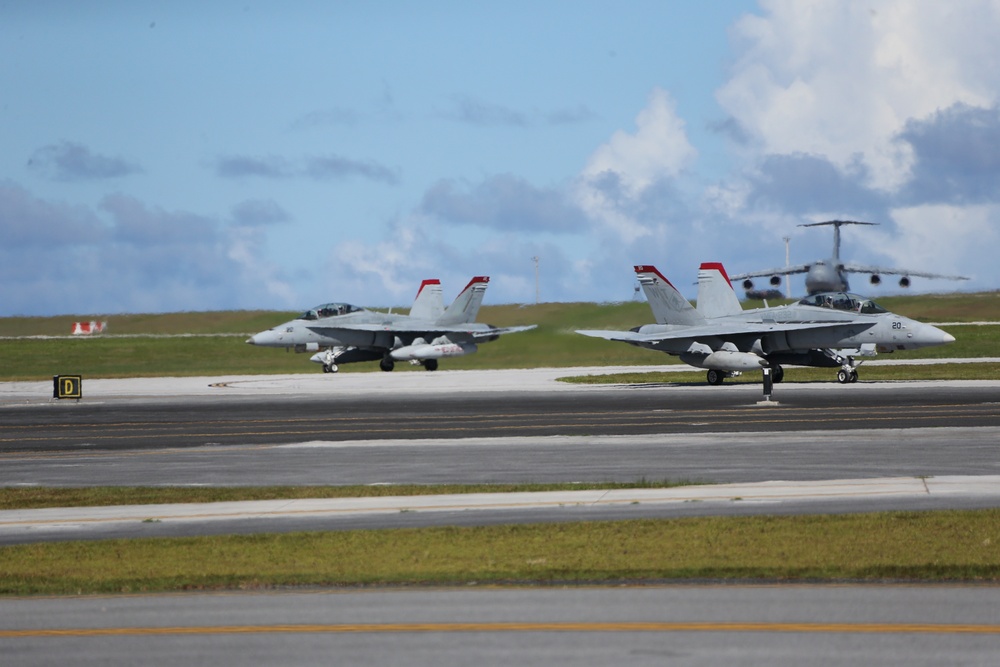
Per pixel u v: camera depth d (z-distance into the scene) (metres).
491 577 49.88
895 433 103.62
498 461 91.81
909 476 77.25
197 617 43.66
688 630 39.91
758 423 116.38
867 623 40.50
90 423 136.12
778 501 68.44
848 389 164.50
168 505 73.69
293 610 44.53
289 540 60.34
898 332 175.50
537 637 39.38
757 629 39.88
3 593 49.12
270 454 100.75
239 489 80.19
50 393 198.88
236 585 49.53
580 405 146.50
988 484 73.00
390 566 53.19
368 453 99.56
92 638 40.59
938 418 116.94
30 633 41.47
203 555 57.09
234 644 39.41
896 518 61.50
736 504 67.81
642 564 51.84
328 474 86.94
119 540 61.72
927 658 36.03
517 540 58.66
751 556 53.09
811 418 120.06
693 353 183.75
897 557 52.00
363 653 37.84
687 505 67.94
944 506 65.31
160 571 53.25
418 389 189.12
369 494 76.12
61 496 78.81
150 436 119.50
